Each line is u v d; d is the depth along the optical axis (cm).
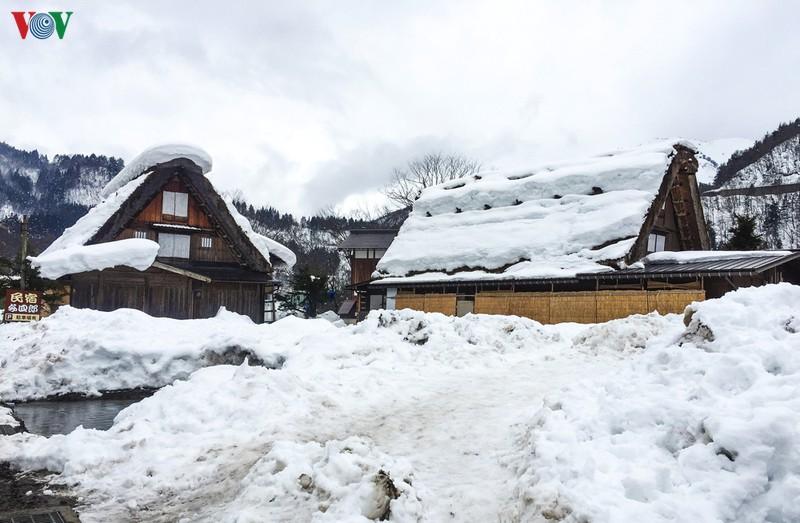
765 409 471
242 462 687
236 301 2859
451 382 980
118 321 1611
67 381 1415
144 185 2698
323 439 735
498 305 2362
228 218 2881
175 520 561
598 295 2120
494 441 686
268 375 923
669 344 713
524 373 1012
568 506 448
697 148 2555
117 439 774
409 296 2661
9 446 798
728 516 421
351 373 1041
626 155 2603
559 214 2541
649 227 2334
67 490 650
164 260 2812
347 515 486
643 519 418
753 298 705
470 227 2800
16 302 1773
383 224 6219
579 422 586
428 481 593
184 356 1523
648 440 525
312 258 6850
